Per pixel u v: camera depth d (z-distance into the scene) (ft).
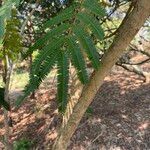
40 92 49.37
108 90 46.75
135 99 44.19
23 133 43.88
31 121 45.73
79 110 5.89
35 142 41.57
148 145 36.73
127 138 37.40
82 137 38.14
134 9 4.62
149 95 44.93
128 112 41.45
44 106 46.93
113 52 4.89
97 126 39.06
